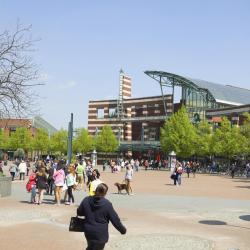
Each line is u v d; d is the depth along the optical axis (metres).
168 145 79.00
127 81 127.31
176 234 12.81
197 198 24.25
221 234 13.14
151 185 34.16
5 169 55.22
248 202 22.81
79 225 6.68
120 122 121.12
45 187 19.38
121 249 10.67
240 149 68.06
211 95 97.31
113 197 23.58
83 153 107.81
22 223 14.03
